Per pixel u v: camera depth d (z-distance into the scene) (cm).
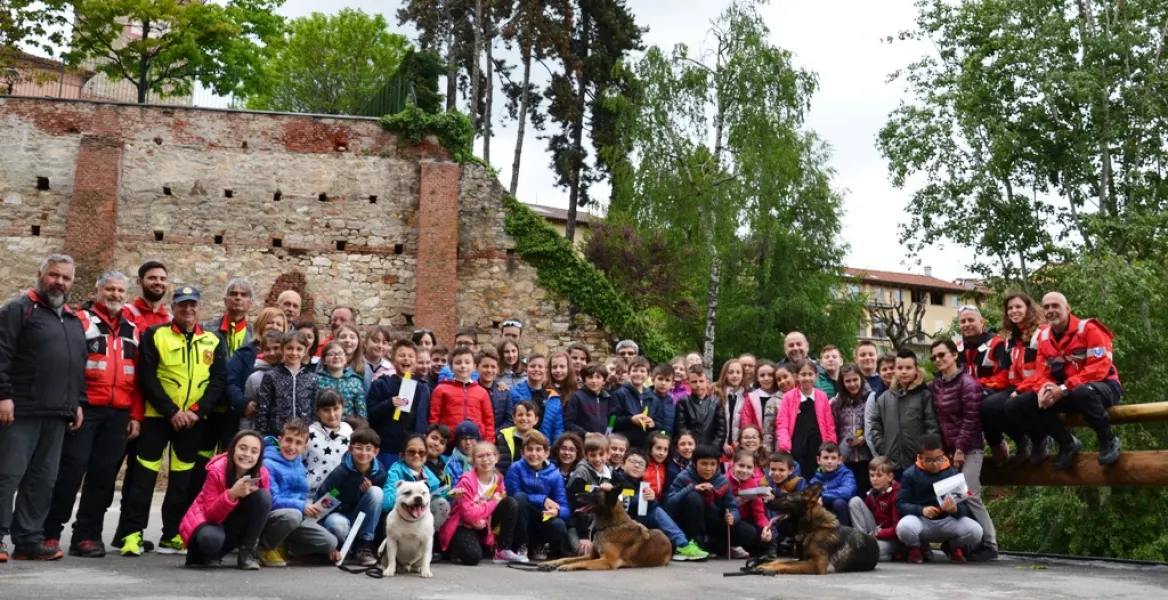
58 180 2330
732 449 1197
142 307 1018
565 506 1044
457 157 2453
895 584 839
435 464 1015
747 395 1272
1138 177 2794
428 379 1234
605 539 949
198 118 2388
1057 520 2300
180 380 965
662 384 1243
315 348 1083
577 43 4041
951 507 1027
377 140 2442
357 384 1058
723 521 1091
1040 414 1054
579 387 1270
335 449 957
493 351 1209
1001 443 1154
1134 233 2592
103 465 937
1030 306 1081
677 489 1098
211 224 2358
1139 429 2373
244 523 844
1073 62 2866
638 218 3250
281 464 902
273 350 1002
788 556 1105
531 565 942
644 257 3566
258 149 2400
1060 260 2759
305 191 2402
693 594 753
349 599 676
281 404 977
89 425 925
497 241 2427
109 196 2300
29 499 871
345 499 923
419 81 2586
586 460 1065
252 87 3628
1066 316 1034
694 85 3203
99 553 925
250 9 3594
